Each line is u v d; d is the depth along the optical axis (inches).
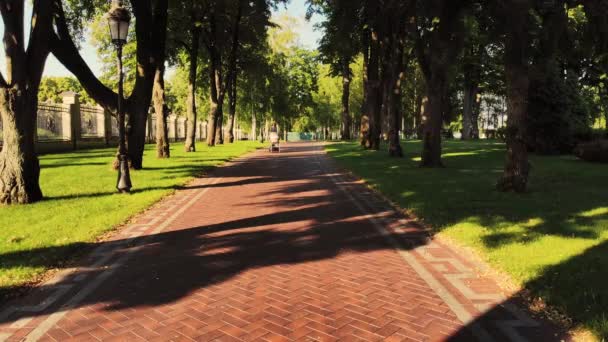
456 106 2511.1
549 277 206.1
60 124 1155.3
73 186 514.6
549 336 157.5
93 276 224.4
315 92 2706.7
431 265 238.7
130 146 681.0
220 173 701.3
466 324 167.6
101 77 2016.5
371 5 855.1
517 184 450.0
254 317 174.4
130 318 174.4
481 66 1691.7
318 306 184.7
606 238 267.4
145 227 332.5
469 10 688.4
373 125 1206.9
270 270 231.0
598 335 152.4
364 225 333.4
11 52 395.2
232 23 1424.7
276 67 2052.2
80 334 161.0
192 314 177.5
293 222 343.9
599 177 559.5
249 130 3085.6
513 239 270.5
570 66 1392.7
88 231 308.2
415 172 644.7
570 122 956.0
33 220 340.5
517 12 443.5
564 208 359.6
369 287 206.2
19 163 406.3
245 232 312.7
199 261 247.1
